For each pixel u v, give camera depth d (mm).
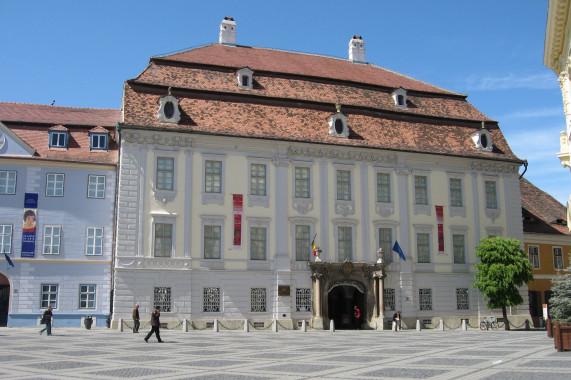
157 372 18172
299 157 45031
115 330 38344
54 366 19641
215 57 49656
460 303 47875
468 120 52312
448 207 48781
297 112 46438
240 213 42719
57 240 42250
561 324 24531
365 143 46625
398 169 47531
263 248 43125
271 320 42281
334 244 44844
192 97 44000
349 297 46125
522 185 59375
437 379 16438
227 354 23906
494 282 44469
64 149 44000
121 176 40375
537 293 52688
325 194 45188
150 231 40438
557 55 33000
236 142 43438
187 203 41531
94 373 17922
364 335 37312
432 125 50875
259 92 46469
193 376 17266
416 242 47375
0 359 21734
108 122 47375
